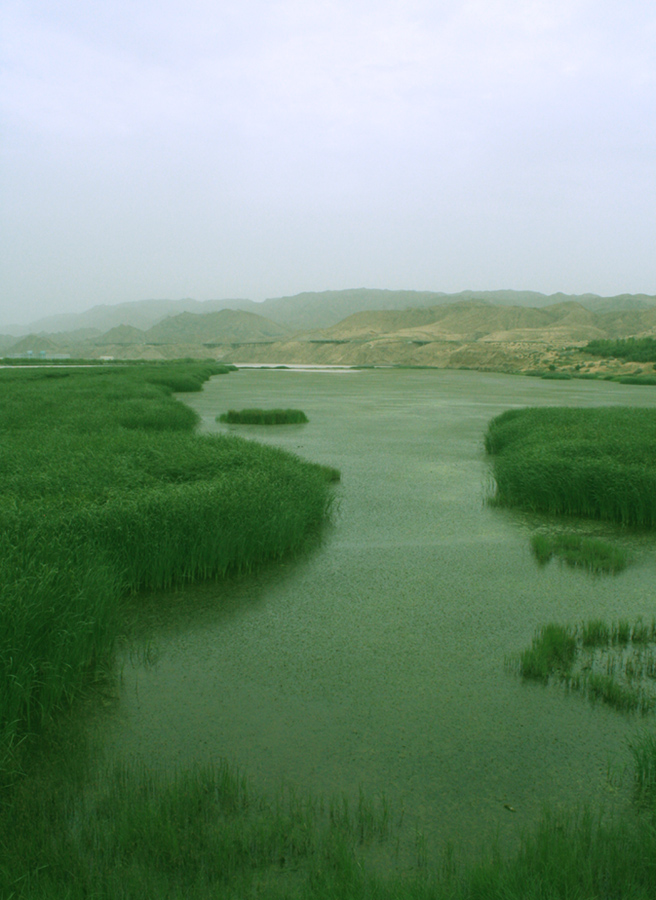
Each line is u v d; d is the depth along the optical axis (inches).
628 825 134.0
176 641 225.8
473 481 503.5
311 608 255.1
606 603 262.8
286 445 677.3
